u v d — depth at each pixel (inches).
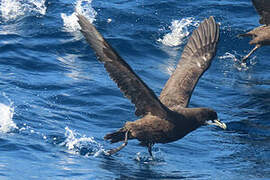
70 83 710.5
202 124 488.4
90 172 499.2
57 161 516.7
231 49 856.3
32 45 810.2
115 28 892.6
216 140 599.8
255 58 832.9
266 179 506.6
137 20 918.4
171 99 499.2
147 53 835.4
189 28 905.5
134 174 504.1
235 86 750.5
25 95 661.9
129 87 445.1
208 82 757.9
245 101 706.8
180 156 557.6
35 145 544.4
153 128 486.6
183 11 954.7
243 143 594.2
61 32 854.5
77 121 617.3
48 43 820.6
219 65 810.2
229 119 654.5
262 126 638.5
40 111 626.2
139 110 479.8
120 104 669.3
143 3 976.9
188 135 607.8
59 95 675.4
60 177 481.7
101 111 649.0
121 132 503.8
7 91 663.1
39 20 886.4
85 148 554.9
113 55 417.4
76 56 798.5
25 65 753.0
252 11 970.7
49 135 571.2
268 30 785.6
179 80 512.4
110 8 949.2
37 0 941.8
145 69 787.4
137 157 547.5
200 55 521.3
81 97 676.7
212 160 551.5
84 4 954.7
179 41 872.9
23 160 509.0
